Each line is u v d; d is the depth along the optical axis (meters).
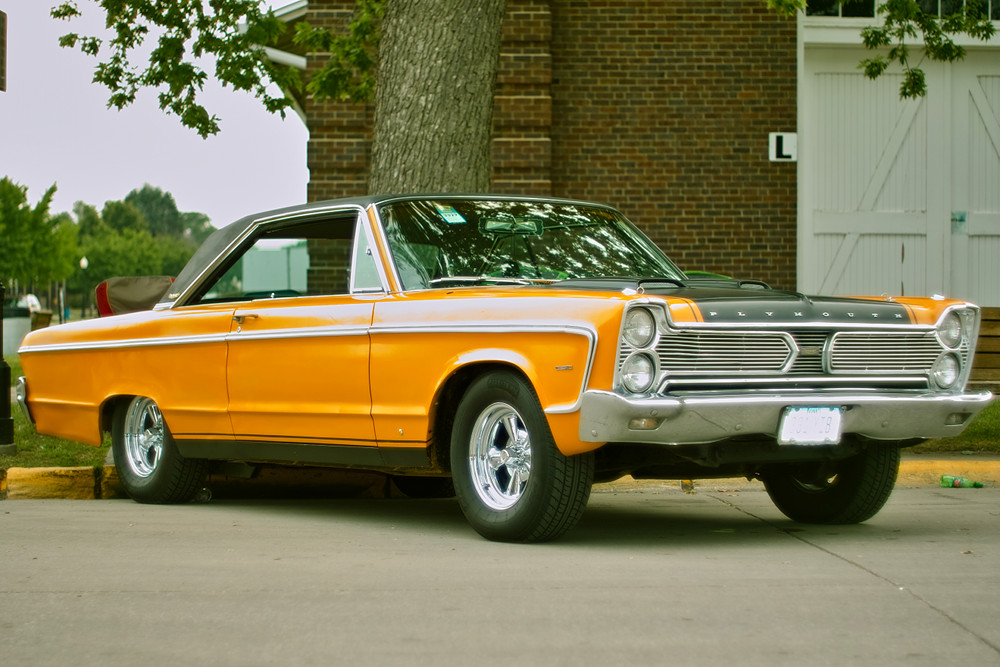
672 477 6.10
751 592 4.51
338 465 6.33
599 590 4.55
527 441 5.54
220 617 4.16
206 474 7.33
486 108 9.29
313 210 6.55
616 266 6.41
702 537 5.91
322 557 5.31
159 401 7.20
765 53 13.59
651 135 13.61
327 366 6.21
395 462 5.96
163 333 7.15
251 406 6.62
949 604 4.30
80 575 4.91
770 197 13.61
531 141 13.27
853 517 6.28
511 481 5.62
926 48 11.00
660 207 13.62
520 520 5.48
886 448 6.09
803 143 13.89
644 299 5.07
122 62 12.27
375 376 5.97
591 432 5.09
